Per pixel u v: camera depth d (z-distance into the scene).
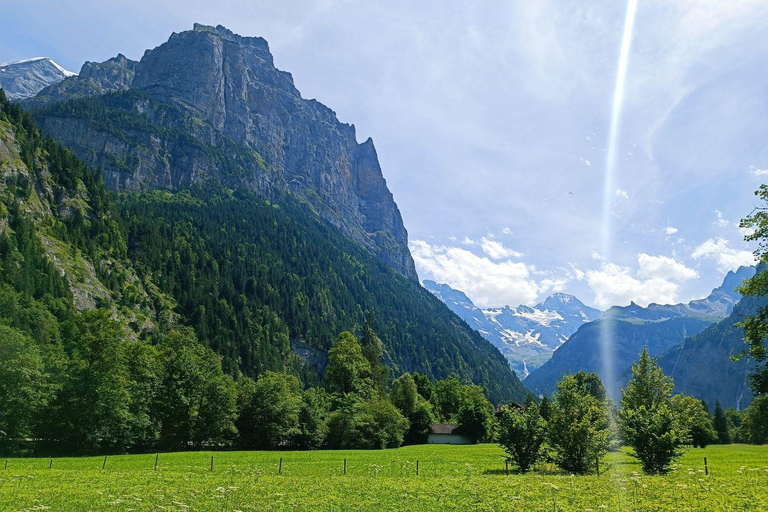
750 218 34.81
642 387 55.44
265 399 86.56
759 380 35.84
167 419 77.75
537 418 45.56
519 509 24.42
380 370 136.25
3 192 149.88
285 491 31.91
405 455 71.25
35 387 63.38
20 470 43.81
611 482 34.47
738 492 28.52
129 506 25.67
